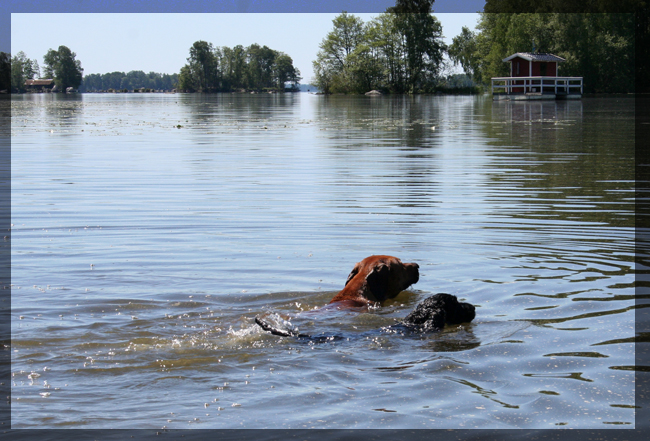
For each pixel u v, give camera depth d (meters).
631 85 66.00
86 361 3.75
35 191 10.57
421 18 86.38
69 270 6.06
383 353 3.89
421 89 88.62
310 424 2.90
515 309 4.80
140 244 7.09
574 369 3.56
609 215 8.40
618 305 4.79
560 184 11.16
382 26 88.88
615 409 3.05
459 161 14.70
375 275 5.29
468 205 9.25
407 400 3.16
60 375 3.54
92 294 5.30
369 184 11.27
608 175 12.20
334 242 7.16
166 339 4.18
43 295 5.25
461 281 5.64
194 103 66.62
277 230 7.75
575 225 7.83
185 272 6.01
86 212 8.85
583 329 4.27
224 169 13.31
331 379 3.45
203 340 4.15
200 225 8.03
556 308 4.77
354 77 90.56
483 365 3.64
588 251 6.56
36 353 3.89
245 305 5.07
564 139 19.92
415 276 5.57
